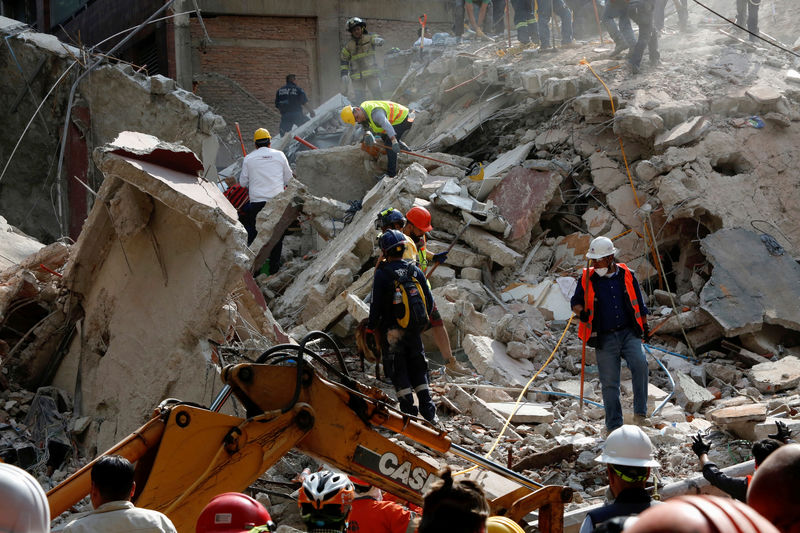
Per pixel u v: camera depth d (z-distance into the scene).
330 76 26.30
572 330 11.16
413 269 8.09
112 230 8.78
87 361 9.25
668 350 10.77
